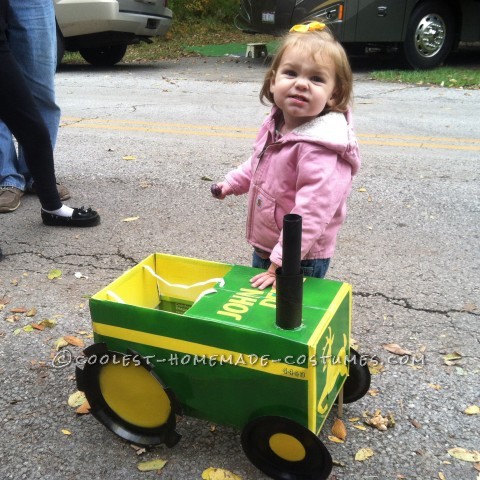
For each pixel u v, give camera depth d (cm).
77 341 192
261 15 679
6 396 168
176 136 435
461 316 205
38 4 266
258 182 163
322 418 136
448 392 168
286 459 137
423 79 625
